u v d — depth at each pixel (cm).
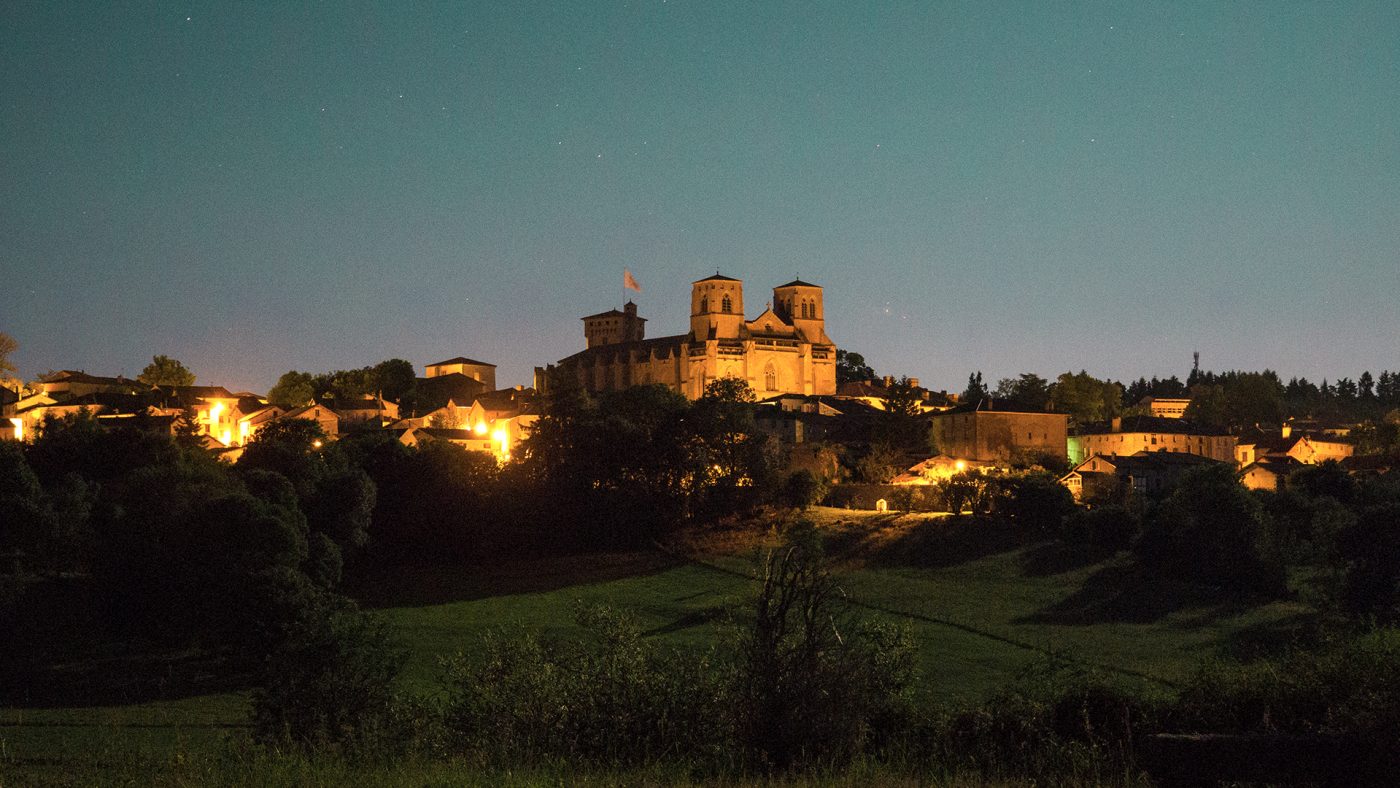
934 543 12494
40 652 8994
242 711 7481
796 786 2288
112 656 9050
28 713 7194
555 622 10269
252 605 8800
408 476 13512
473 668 3453
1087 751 2580
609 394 17412
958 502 13812
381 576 12481
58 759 2697
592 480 13912
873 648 2916
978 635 9238
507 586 11994
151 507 10250
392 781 2312
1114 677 3219
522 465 14212
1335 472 15338
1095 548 12150
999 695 3038
